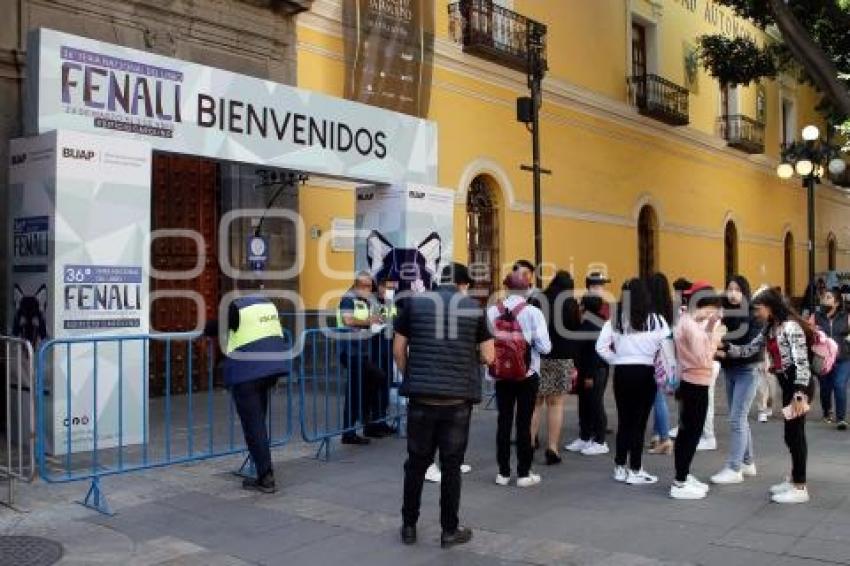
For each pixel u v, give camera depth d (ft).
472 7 52.85
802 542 17.40
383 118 36.52
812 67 48.01
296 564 16.63
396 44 46.80
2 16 31.24
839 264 125.18
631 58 72.13
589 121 66.03
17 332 25.96
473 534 18.45
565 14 63.46
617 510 20.20
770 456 26.43
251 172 41.01
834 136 88.74
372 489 22.24
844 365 32.24
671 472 24.32
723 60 68.80
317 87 43.52
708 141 84.38
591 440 27.35
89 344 24.80
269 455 22.02
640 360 22.43
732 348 22.65
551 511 20.18
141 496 21.27
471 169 53.62
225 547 17.61
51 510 19.97
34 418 20.56
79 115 25.98
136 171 26.30
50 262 24.54
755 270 96.27
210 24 38.40
